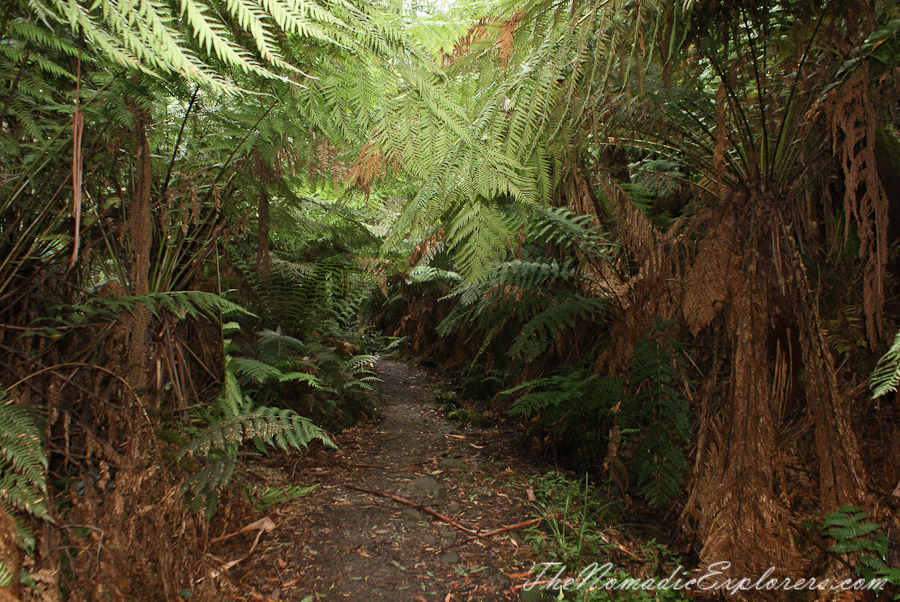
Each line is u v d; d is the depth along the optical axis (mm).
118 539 1221
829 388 1644
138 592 1258
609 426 2873
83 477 1224
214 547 1849
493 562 1911
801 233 1979
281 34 890
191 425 1735
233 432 1571
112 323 1397
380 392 4594
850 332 1979
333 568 1810
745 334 1722
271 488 2340
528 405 2633
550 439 3160
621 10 1274
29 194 1340
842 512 1491
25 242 1318
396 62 877
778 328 1799
